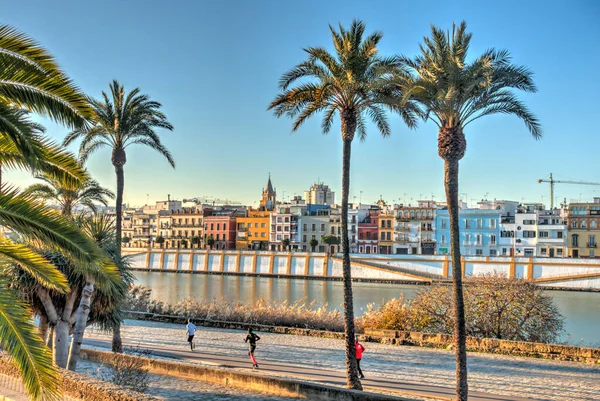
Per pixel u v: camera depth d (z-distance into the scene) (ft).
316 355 104.99
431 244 468.75
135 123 104.99
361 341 122.01
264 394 69.00
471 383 82.74
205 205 647.97
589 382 83.51
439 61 68.39
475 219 451.94
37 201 37.37
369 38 78.89
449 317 128.16
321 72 81.15
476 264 368.89
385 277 394.73
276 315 147.54
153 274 469.98
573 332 174.40
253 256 457.27
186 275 461.78
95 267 39.50
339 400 65.36
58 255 66.13
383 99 79.77
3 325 35.65
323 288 351.25
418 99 70.18
